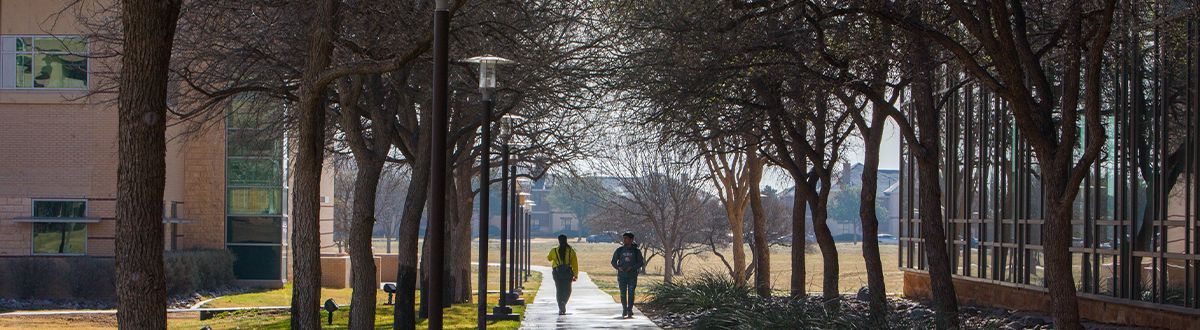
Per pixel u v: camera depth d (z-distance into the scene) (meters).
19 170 51.00
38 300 48.03
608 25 27.06
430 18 22.67
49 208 51.12
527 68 26.88
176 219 54.16
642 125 29.30
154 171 12.91
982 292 37.94
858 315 23.33
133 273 12.80
